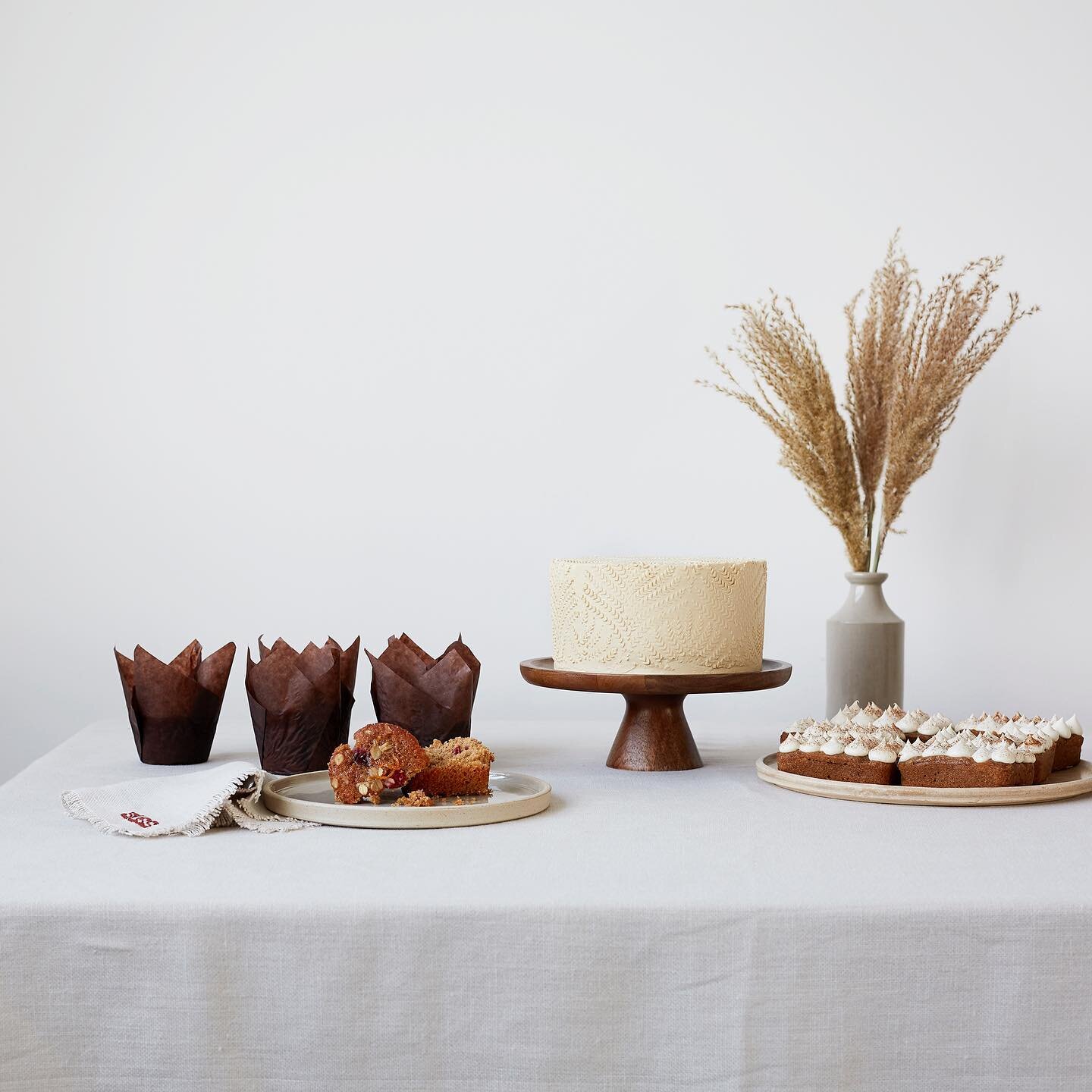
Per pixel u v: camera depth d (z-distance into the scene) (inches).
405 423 77.9
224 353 77.9
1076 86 75.7
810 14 76.7
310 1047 30.5
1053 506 75.9
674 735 50.1
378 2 77.5
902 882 32.6
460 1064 30.7
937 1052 30.5
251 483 77.9
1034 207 75.9
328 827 39.5
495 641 78.1
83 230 77.7
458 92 77.5
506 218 77.5
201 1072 30.5
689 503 77.3
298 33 77.7
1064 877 33.1
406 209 77.7
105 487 77.9
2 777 78.0
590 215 77.2
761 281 77.0
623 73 77.2
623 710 78.0
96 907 30.7
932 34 76.3
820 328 76.7
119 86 77.8
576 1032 30.6
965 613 76.6
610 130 77.2
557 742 58.4
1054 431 75.7
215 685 51.9
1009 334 75.8
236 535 78.0
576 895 31.4
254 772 41.1
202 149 77.8
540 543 77.8
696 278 77.0
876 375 62.7
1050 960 30.4
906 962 30.5
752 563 48.5
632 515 77.5
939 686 76.9
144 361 77.9
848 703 58.7
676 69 77.1
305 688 47.6
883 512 61.8
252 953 30.5
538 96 77.3
